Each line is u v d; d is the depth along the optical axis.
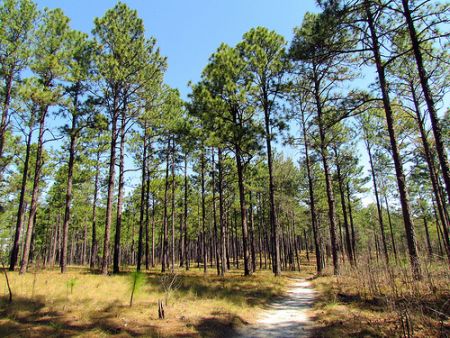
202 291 12.01
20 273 15.64
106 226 17.23
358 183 29.97
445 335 5.20
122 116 18.86
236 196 31.47
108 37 18.12
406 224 10.39
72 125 18.50
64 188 30.47
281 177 28.97
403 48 12.15
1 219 31.95
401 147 20.30
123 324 6.96
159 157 24.59
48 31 17.20
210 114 18.48
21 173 25.75
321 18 9.78
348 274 13.13
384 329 5.89
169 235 50.03
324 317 7.80
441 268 8.20
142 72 18.23
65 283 11.80
